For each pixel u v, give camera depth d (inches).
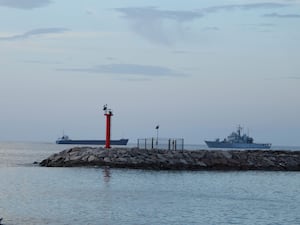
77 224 1409.9
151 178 2581.2
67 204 1736.0
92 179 2497.5
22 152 7573.8
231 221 1503.4
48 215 1529.3
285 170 3243.1
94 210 1627.7
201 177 2709.2
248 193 2159.2
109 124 3289.9
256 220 1529.3
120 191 2095.2
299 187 2405.3
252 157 3297.2
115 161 3061.0
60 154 3314.5
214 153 3240.7
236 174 2935.5
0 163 3934.5
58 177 2586.1
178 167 3065.9
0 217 1473.9
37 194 1973.4
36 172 2842.0
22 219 1457.9
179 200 1883.6
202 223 1465.3
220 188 2287.2
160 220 1496.1
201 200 1900.8
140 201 1834.4
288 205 1840.6
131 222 1457.9
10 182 2369.6
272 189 2314.2
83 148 3284.9
